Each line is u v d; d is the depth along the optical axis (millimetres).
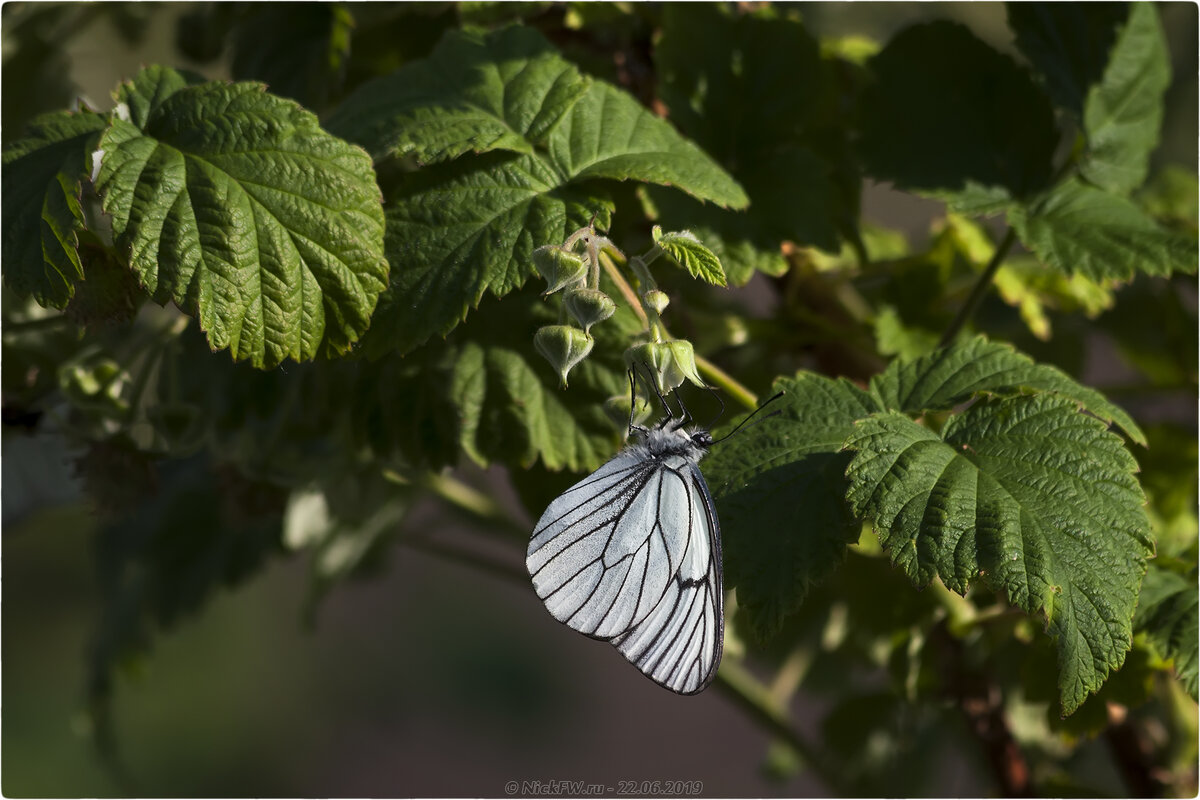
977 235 632
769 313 633
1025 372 563
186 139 547
